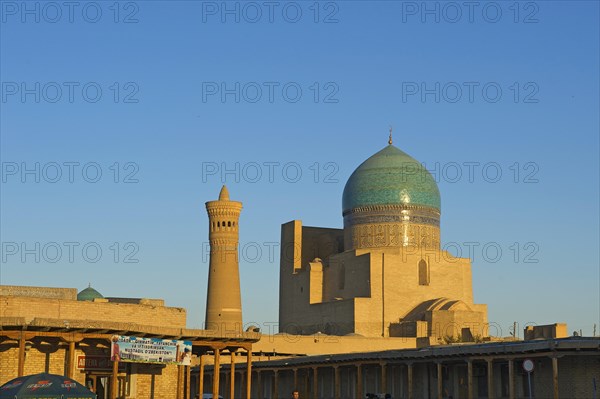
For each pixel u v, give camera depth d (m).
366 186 118.81
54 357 50.62
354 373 79.62
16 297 51.91
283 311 126.88
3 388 39.38
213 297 114.19
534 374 60.44
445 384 69.69
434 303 111.19
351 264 117.12
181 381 56.22
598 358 56.41
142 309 56.75
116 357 47.97
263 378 93.19
